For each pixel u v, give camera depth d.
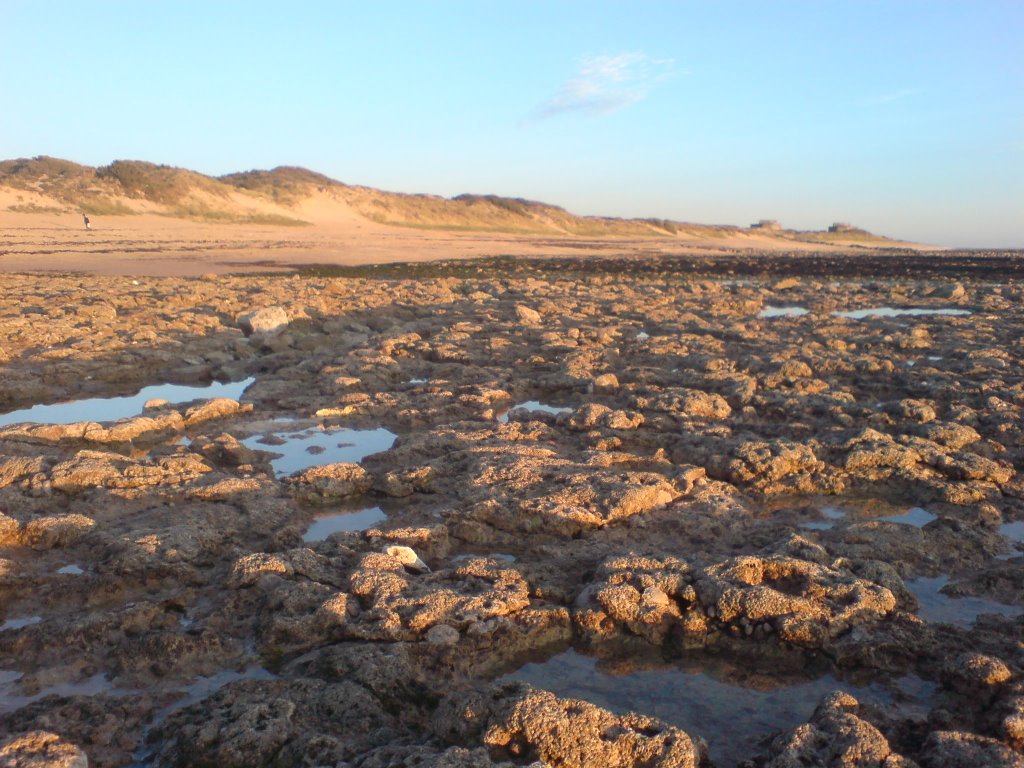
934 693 6.55
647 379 17.11
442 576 8.14
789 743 5.44
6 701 6.43
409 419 14.58
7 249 51.38
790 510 10.70
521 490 10.30
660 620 7.49
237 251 58.81
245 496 10.46
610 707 6.52
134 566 8.28
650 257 70.81
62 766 5.33
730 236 155.25
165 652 6.91
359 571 7.99
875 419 13.69
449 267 50.88
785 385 16.59
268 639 7.19
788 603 7.38
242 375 18.84
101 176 92.12
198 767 5.48
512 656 7.21
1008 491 11.04
